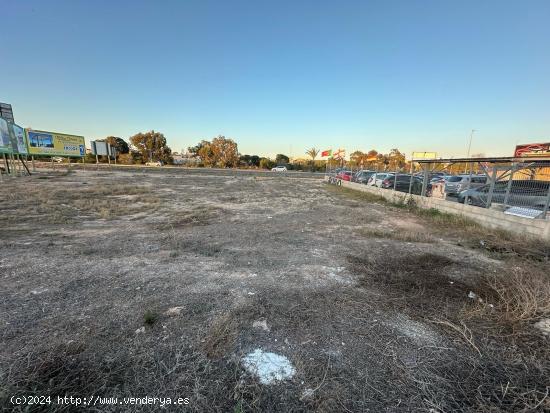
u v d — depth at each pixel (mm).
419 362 2602
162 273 4430
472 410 2096
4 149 18266
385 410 2078
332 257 5496
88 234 6672
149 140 60594
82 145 35469
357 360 2604
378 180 19500
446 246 6527
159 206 11102
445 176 15992
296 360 2568
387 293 3949
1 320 3027
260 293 3840
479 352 2754
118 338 2791
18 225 7301
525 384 2367
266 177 35188
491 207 8820
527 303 3453
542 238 6863
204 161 61250
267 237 6926
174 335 2873
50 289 3787
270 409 2055
